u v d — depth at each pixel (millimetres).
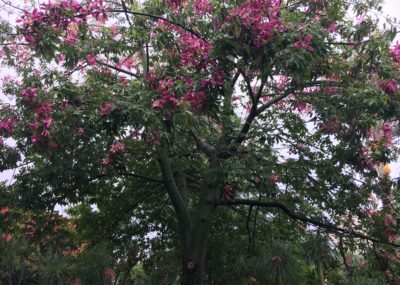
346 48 6645
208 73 5668
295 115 7836
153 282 8930
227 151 6957
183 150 7957
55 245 7195
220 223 9062
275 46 4934
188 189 9078
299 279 6223
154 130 5543
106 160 7227
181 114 5438
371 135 7566
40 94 6090
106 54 7301
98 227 9469
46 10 5410
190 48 5844
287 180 7891
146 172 9109
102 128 6191
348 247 8211
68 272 5168
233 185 6684
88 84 6520
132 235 9367
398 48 6406
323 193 8000
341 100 6176
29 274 5023
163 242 9547
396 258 8312
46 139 5688
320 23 6418
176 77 5953
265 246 7559
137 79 6293
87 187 8266
